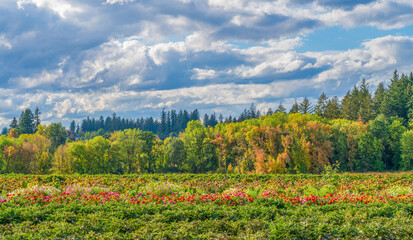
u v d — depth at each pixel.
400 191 17.30
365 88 96.75
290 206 13.30
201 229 10.34
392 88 96.81
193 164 70.69
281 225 10.16
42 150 72.88
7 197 13.67
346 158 64.25
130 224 10.44
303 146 56.91
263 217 11.52
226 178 23.05
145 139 70.38
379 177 22.72
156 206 12.36
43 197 14.00
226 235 9.94
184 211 11.73
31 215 10.97
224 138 69.25
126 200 13.69
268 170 54.62
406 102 89.75
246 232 10.28
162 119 192.62
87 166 62.50
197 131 72.06
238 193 14.68
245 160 60.53
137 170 70.25
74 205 12.25
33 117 124.31
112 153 67.38
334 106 93.69
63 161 63.12
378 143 63.22
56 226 10.12
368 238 9.78
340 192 17.05
